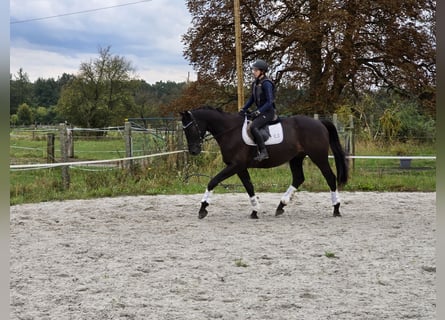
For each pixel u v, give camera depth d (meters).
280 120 9.73
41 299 5.09
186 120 9.59
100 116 52.84
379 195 12.84
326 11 22.89
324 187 13.88
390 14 24.38
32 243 7.74
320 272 6.00
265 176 15.72
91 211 10.81
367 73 25.53
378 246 7.33
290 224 9.16
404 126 22.41
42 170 17.28
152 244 7.60
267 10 26.23
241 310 4.73
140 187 13.99
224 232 8.48
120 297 5.14
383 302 4.92
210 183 9.70
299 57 24.08
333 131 10.00
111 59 53.41
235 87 27.44
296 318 4.50
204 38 27.00
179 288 5.41
